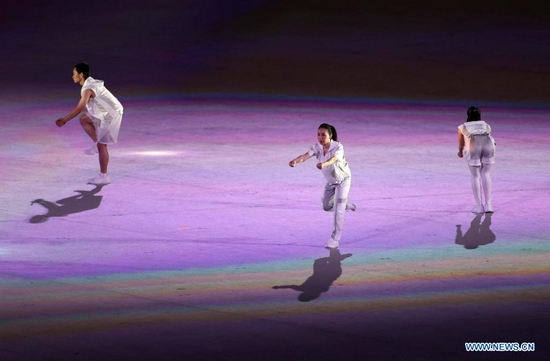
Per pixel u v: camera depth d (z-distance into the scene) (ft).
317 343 82.79
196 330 85.87
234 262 107.86
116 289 97.91
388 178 148.77
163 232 119.96
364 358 79.41
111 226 122.21
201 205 132.57
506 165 157.38
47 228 121.08
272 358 79.25
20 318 88.69
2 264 106.42
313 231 120.78
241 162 158.40
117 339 83.30
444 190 141.59
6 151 163.32
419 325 87.61
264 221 125.08
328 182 114.01
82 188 140.87
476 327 87.15
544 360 79.10
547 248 113.80
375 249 113.29
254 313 90.68
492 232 120.47
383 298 95.50
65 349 80.79
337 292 97.50
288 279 101.76
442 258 109.70
